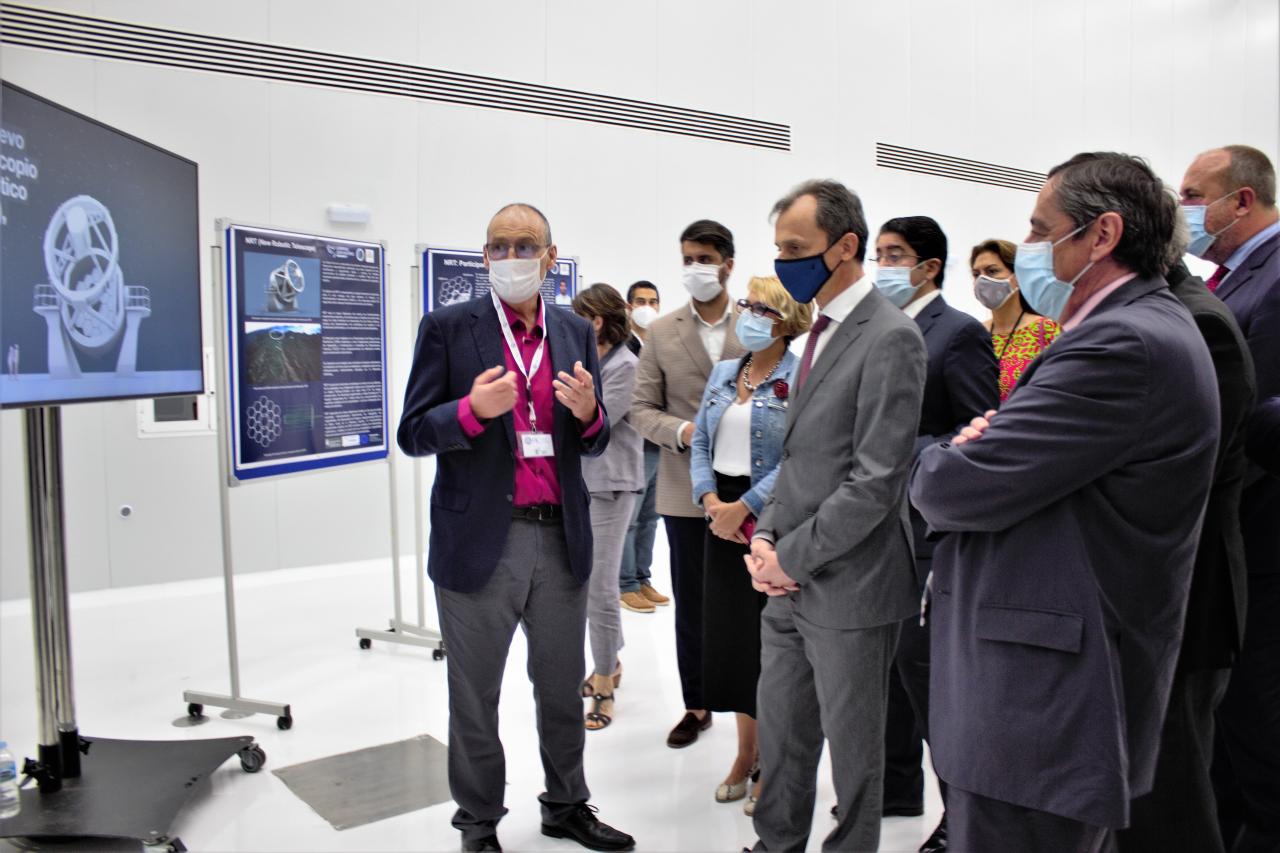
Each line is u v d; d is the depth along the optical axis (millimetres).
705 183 5922
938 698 1336
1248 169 1936
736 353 2693
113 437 4312
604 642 2895
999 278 2717
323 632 3883
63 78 4062
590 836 2102
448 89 5020
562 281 4488
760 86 6105
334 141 4723
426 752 2674
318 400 3332
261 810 2297
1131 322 1147
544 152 5336
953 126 7055
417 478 3729
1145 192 1225
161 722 2889
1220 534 1492
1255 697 1766
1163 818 1509
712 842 2146
